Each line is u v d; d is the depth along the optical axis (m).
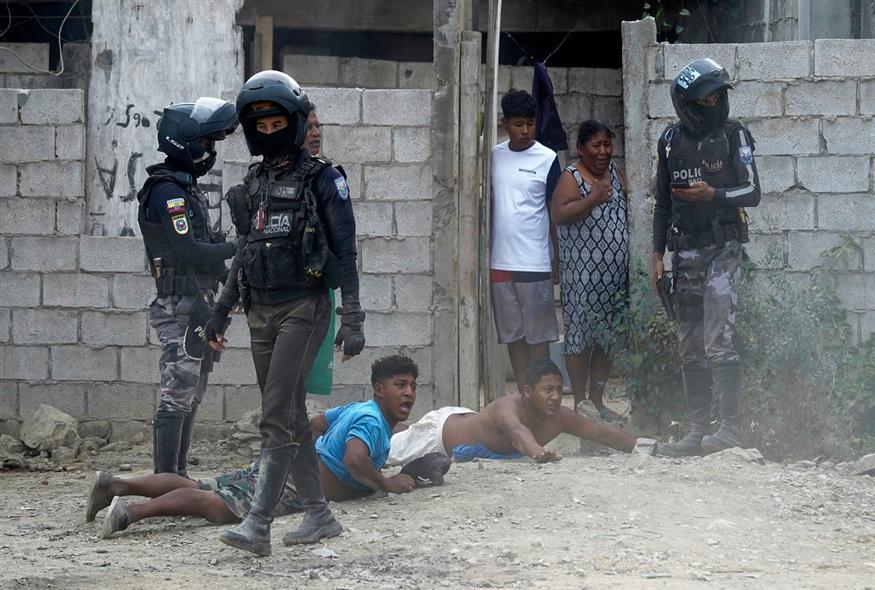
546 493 8.28
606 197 11.01
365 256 11.83
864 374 10.26
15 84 15.45
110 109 13.16
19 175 12.05
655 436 10.86
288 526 7.96
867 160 11.10
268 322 7.07
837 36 14.35
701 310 9.75
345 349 7.05
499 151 11.55
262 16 16.00
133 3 13.21
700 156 9.53
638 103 11.32
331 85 15.51
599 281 11.08
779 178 11.20
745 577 6.45
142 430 12.09
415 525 7.70
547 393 9.59
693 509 7.95
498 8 12.22
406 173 11.80
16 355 12.09
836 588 6.18
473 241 11.69
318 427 9.09
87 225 12.77
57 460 11.45
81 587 6.51
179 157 9.02
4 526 8.43
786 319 10.20
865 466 9.20
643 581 6.32
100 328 12.05
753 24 15.77
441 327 11.80
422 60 17.11
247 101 6.94
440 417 9.88
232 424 12.00
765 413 10.06
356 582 6.52
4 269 12.05
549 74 15.41
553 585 6.25
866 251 11.10
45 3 16.75
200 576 6.73
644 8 15.76
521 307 11.36
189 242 8.82
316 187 7.01
